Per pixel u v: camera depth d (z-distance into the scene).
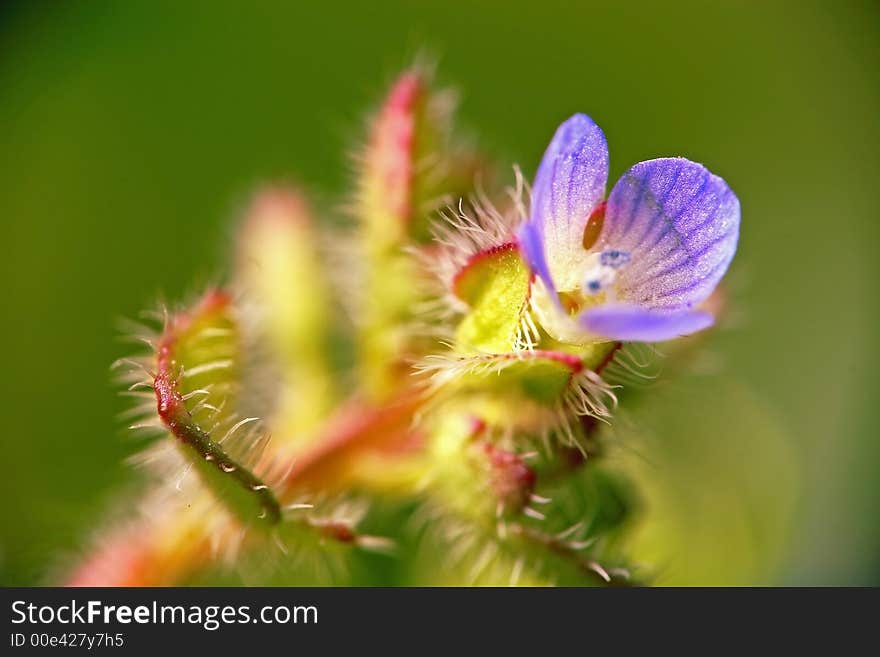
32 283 0.12
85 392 0.12
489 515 0.10
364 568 0.12
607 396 0.10
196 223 0.12
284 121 0.13
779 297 0.13
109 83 0.12
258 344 0.11
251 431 0.10
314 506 0.10
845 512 0.12
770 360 0.13
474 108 0.13
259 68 0.12
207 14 0.12
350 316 0.11
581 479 0.10
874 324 0.12
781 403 0.12
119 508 0.12
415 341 0.10
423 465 0.10
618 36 0.12
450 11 0.13
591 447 0.10
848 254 0.13
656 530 0.12
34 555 0.12
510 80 0.13
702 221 0.10
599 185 0.10
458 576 0.12
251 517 0.10
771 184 0.12
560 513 0.10
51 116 0.12
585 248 0.10
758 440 0.12
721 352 0.12
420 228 0.10
